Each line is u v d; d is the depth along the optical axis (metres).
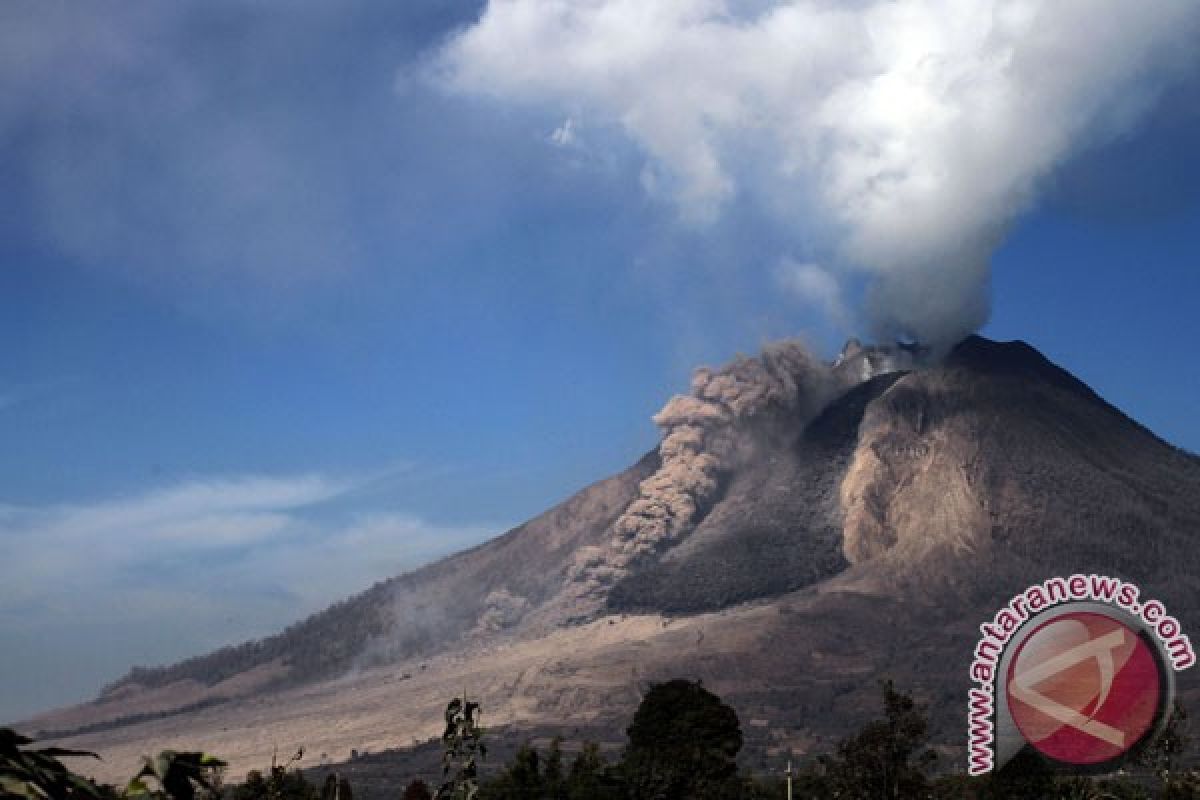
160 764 16.48
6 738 15.43
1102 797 107.69
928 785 122.69
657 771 145.50
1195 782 104.06
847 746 121.25
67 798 15.63
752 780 158.88
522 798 134.00
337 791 70.94
